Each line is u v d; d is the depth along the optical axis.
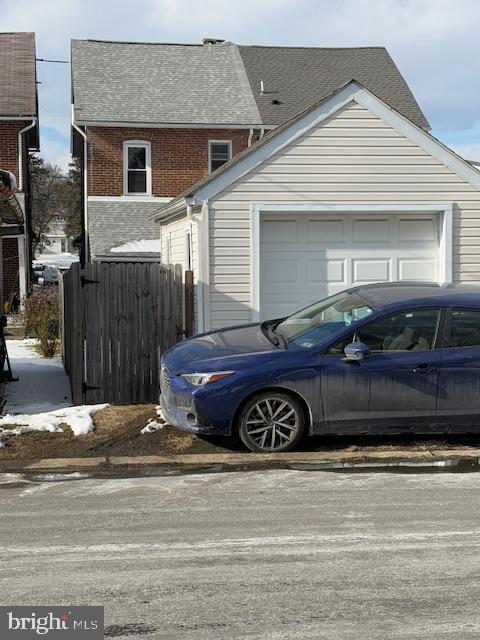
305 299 11.67
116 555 5.21
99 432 8.61
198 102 23.50
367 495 6.61
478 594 4.55
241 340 8.52
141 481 7.10
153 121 22.58
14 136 24.39
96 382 10.27
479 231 11.64
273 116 23.22
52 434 8.53
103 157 22.62
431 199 11.53
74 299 10.18
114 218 22.31
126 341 10.33
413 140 11.45
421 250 11.86
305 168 11.30
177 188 22.95
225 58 25.53
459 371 7.84
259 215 11.27
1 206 10.13
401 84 24.80
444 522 5.89
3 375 11.65
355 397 7.77
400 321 7.98
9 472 7.41
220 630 4.10
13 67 26.27
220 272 11.20
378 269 11.80
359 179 11.41
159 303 10.40
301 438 7.89
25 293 23.05
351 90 11.31
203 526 5.81
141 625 4.16
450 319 8.00
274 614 4.29
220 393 7.70
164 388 8.30
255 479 7.12
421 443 8.27
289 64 25.56
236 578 4.80
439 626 4.13
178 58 25.28
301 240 11.64
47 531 5.72
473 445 8.23
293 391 7.77
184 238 12.91
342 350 7.84
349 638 4.00
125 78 24.09
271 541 5.47
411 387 7.81
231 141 23.11
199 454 7.82
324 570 4.93
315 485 6.92
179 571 4.92
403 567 4.98
